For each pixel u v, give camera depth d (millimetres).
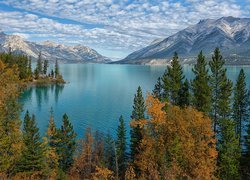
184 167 35938
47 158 55031
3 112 48344
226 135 49656
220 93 58406
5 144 46219
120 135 67562
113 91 196125
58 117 115375
